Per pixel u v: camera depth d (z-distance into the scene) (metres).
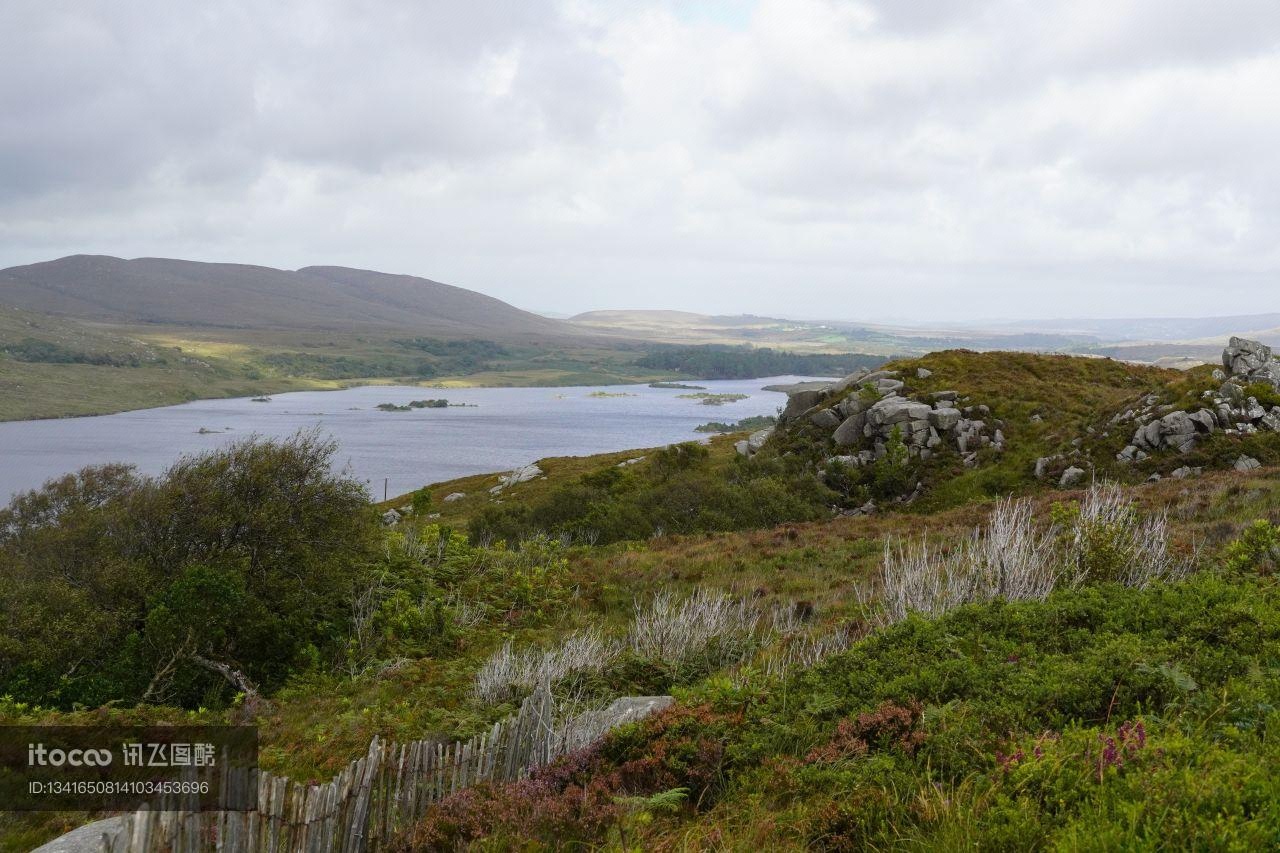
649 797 7.67
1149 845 4.61
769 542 30.39
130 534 21.73
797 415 58.47
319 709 15.35
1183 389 41.09
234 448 23.92
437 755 7.91
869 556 25.02
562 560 28.16
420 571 26.22
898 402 50.38
